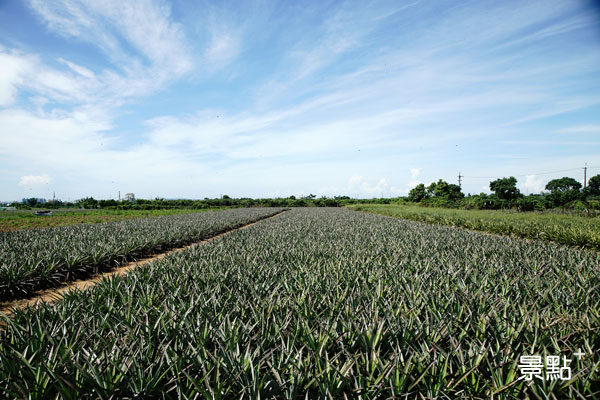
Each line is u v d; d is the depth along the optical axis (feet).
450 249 30.30
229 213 128.16
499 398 7.53
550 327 10.66
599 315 11.57
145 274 19.03
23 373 8.18
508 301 12.84
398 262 22.97
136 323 11.02
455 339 9.86
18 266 22.58
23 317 11.96
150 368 8.30
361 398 7.41
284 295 14.92
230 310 12.57
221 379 8.18
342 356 9.73
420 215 89.71
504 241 35.40
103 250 29.89
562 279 17.10
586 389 7.97
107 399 7.37
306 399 7.13
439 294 14.44
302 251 28.09
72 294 14.67
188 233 47.73
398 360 8.58
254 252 27.86
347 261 22.90
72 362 7.97
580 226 45.60
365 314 12.02
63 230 51.75
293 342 9.21
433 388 7.90
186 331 10.22
